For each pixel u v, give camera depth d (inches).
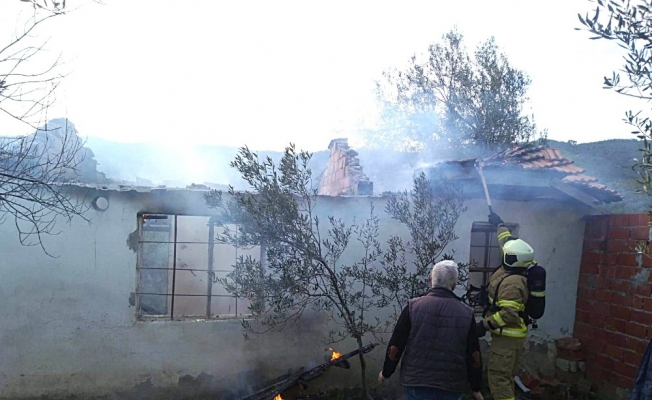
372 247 252.8
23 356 218.4
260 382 241.6
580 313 276.2
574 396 257.0
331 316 249.1
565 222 280.2
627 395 240.5
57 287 221.1
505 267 196.5
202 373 235.5
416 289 218.8
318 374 235.3
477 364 153.1
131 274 228.7
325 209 247.6
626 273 245.0
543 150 295.0
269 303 215.2
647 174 121.6
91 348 224.4
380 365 254.4
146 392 229.6
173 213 232.7
